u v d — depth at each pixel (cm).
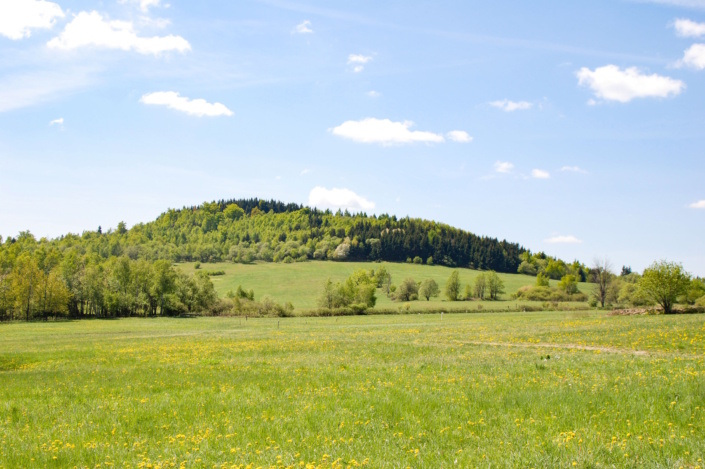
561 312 8669
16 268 10681
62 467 961
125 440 1153
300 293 15188
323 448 991
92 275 11231
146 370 2588
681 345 2550
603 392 1370
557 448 911
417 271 19262
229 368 2559
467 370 2059
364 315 9838
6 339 5506
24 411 1521
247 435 1126
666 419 1089
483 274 14425
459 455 909
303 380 1981
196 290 11156
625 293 9519
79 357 3481
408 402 1408
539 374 1836
